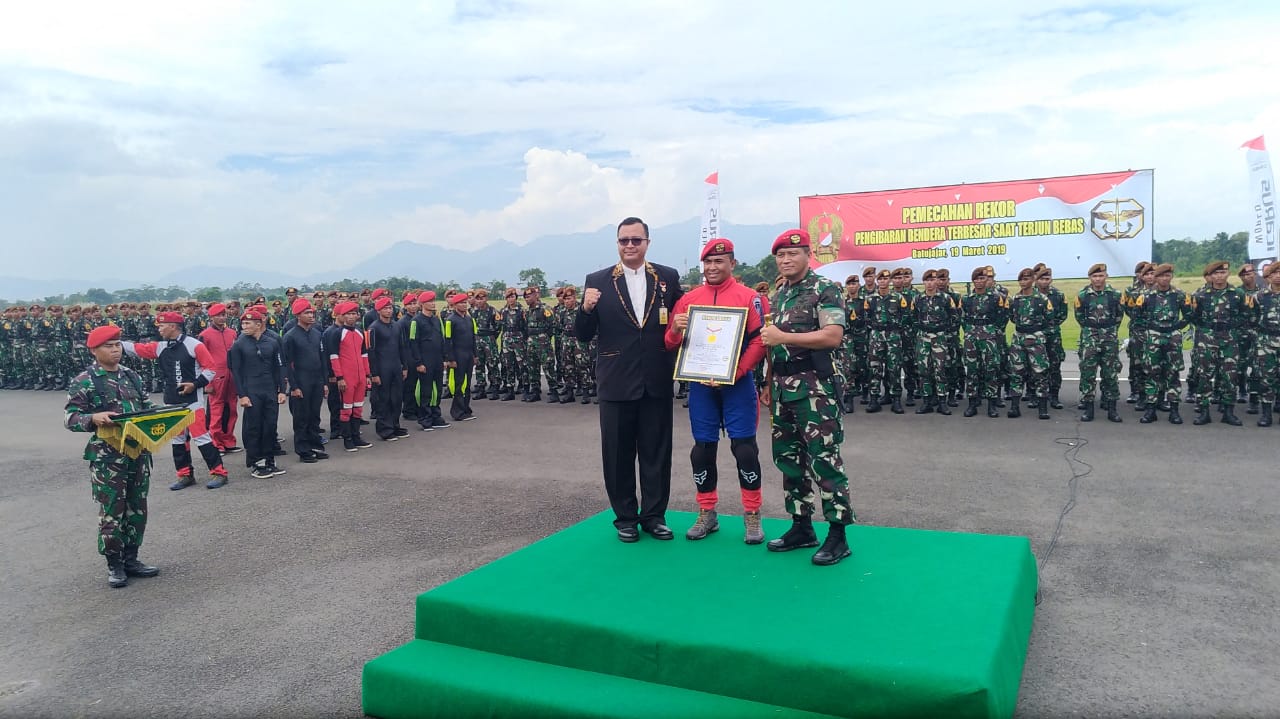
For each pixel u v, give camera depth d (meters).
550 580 4.18
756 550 4.66
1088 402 10.60
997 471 7.85
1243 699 3.45
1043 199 14.09
